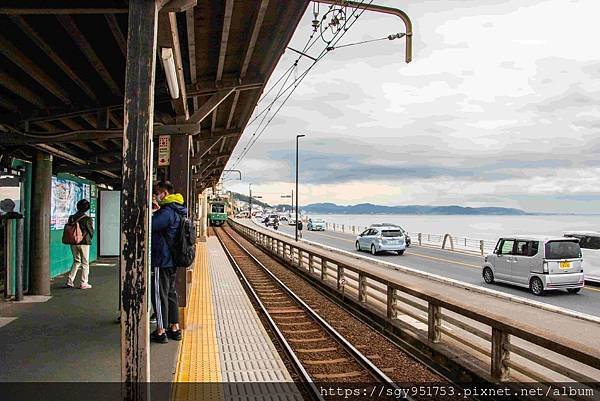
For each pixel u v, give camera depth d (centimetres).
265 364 665
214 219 7119
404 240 2794
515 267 1550
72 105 838
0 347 602
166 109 1005
